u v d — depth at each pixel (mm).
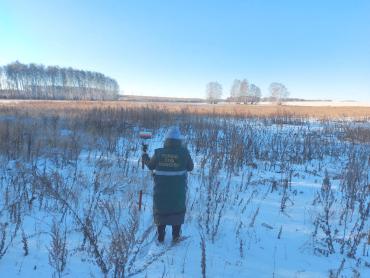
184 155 4465
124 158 8977
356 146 12414
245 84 107000
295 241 4750
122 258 3555
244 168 8820
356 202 6355
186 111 21672
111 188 6230
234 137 10734
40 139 9531
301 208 5992
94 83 115562
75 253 4074
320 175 8453
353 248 4395
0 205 5328
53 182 6184
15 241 4254
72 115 17688
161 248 4332
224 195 6230
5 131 10008
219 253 4289
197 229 4914
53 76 106125
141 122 16250
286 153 10477
